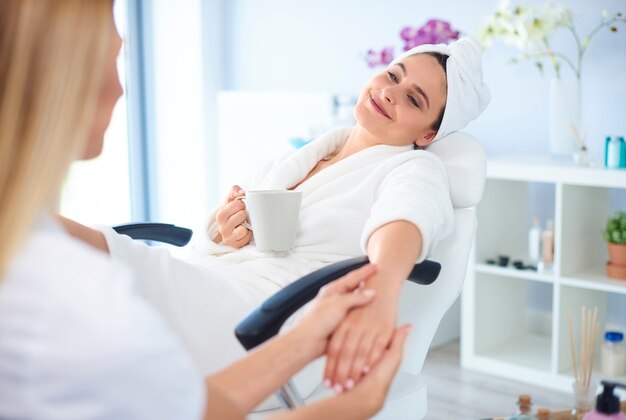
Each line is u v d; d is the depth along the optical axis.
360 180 1.62
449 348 3.10
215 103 3.99
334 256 1.57
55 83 0.66
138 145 4.05
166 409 0.65
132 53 3.97
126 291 0.66
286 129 3.52
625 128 2.85
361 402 0.88
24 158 0.65
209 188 4.00
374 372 0.92
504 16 2.80
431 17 3.29
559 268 2.64
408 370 1.55
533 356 2.86
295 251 1.57
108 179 4.04
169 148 4.03
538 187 3.06
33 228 0.67
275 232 1.49
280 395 1.03
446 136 1.70
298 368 0.90
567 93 2.77
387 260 1.16
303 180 1.74
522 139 3.10
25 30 0.66
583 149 2.68
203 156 3.95
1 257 0.63
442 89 1.63
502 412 2.48
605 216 2.85
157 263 1.32
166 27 3.95
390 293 1.07
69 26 0.67
